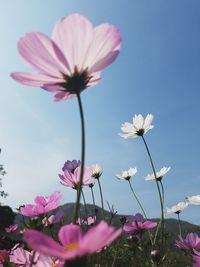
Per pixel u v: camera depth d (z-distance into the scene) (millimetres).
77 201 122
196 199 325
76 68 142
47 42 138
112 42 141
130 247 335
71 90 142
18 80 141
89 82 144
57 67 140
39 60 139
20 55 139
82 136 133
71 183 235
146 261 329
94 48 141
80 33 141
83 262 94
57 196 216
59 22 141
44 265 186
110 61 141
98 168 375
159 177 450
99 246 83
